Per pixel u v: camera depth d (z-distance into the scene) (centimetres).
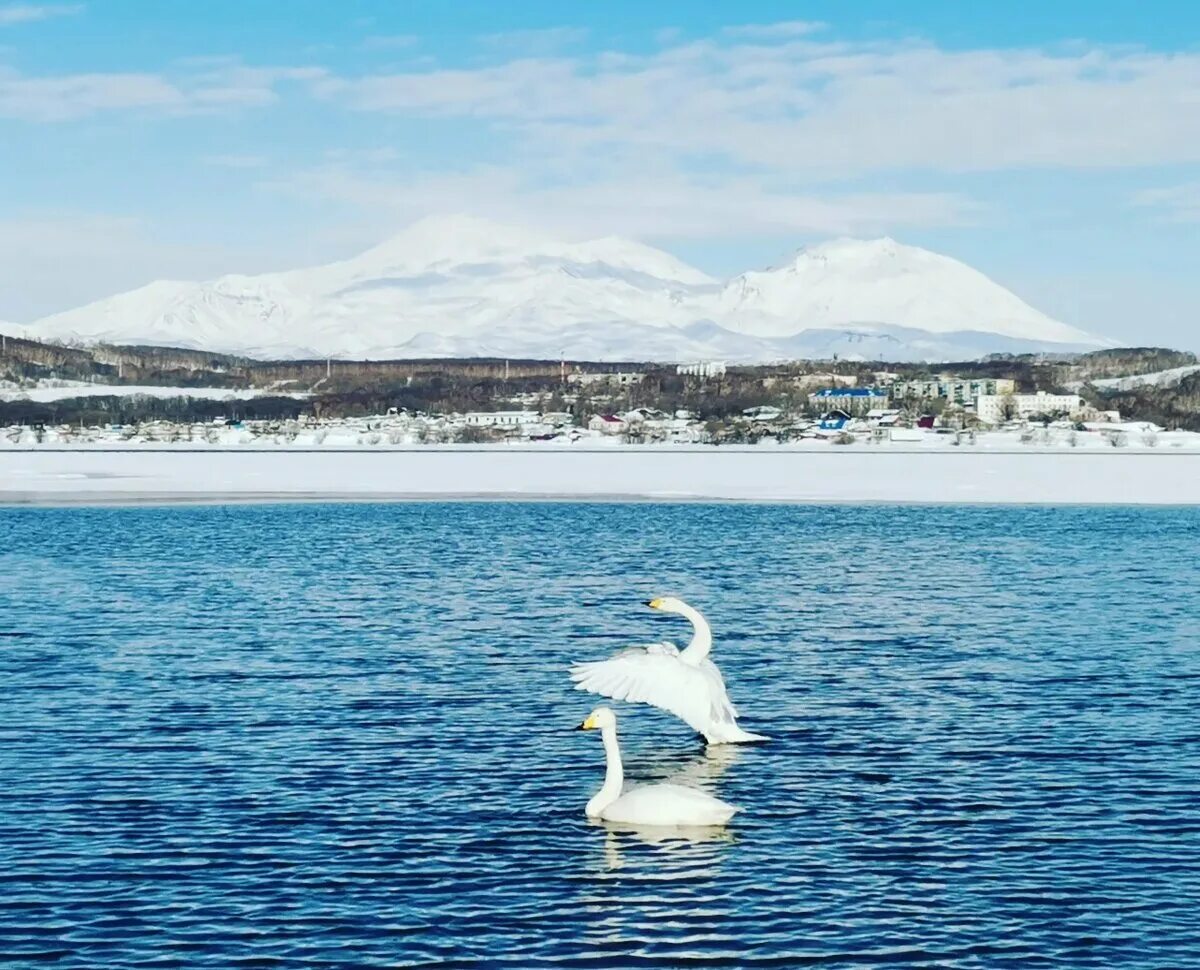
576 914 2100
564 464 17212
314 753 2950
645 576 6156
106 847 2361
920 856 2334
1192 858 2320
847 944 2000
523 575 6188
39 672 3772
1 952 1961
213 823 2484
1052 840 2409
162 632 4462
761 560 6925
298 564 6662
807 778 2784
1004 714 3306
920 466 16325
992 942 2005
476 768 2845
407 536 8462
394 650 4138
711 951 1978
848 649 4191
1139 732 3130
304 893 2172
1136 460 17375
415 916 2091
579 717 3288
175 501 11869
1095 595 5494
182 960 1942
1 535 8431
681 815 2481
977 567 6569
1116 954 1967
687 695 2716
